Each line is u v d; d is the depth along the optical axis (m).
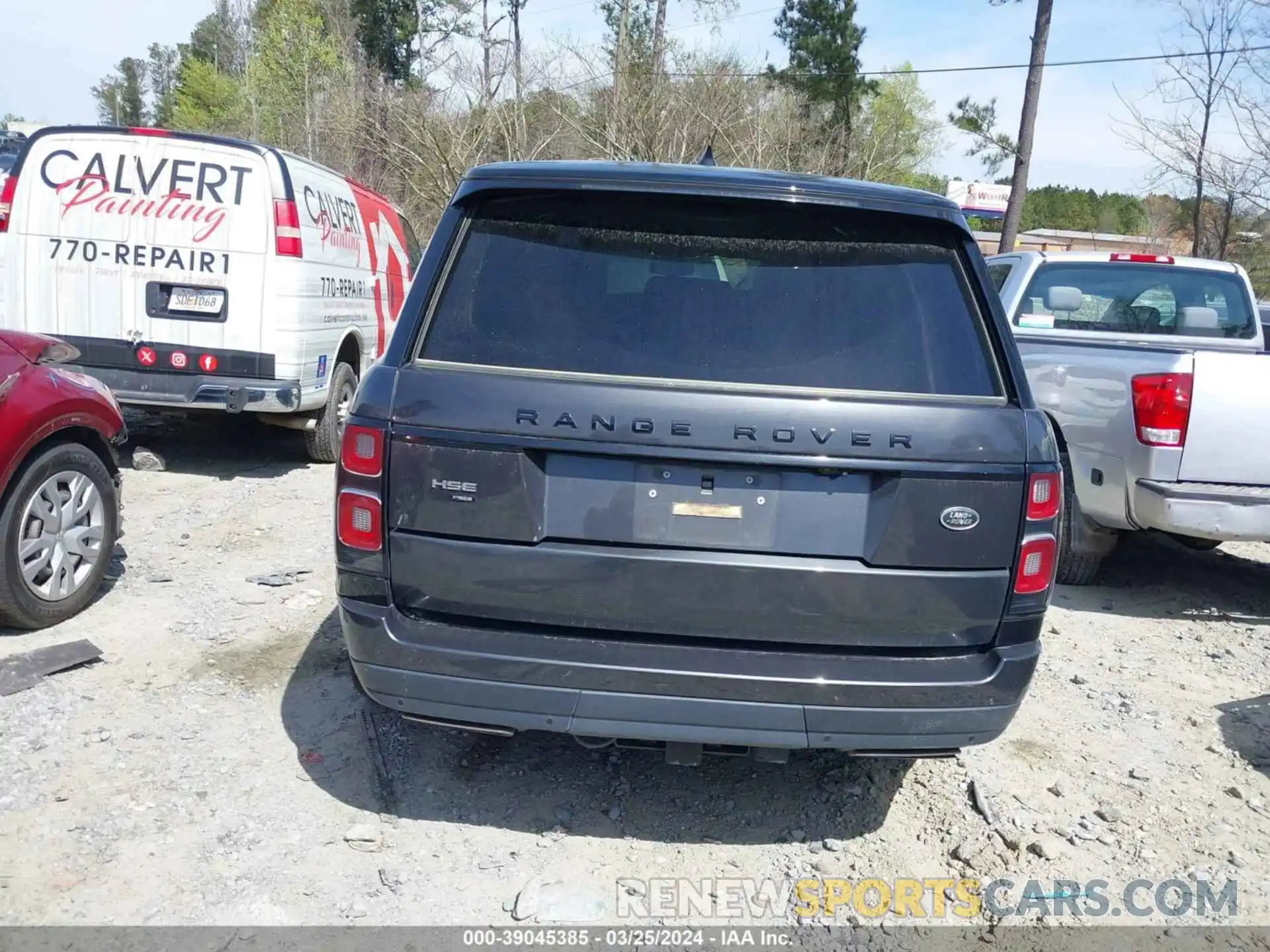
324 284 7.70
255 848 3.05
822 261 2.96
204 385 7.02
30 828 3.08
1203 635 5.41
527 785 3.51
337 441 8.17
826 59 35.06
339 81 32.19
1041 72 24.69
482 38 38.88
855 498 2.75
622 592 2.76
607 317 2.88
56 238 6.93
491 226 3.00
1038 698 4.46
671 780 3.59
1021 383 2.88
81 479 4.61
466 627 2.83
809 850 3.24
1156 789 3.72
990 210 37.44
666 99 26.98
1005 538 2.79
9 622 4.36
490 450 2.73
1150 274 6.93
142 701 3.90
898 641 2.81
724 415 2.70
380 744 3.68
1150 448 5.23
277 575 5.36
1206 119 19.75
